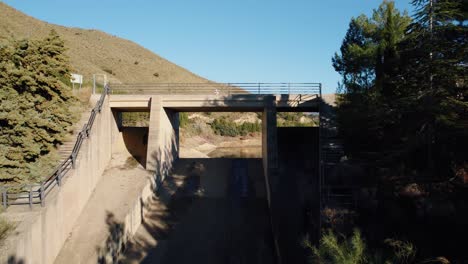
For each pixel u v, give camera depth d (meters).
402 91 18.45
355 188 23.77
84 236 19.41
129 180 25.86
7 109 18.12
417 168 18.17
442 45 16.27
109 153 29.56
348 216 20.52
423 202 17.86
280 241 22.17
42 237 16.41
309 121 80.12
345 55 30.12
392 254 11.85
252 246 22.09
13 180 17.95
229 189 29.23
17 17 78.06
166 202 26.91
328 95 29.08
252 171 32.28
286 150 32.09
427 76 17.05
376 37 29.39
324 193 24.30
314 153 31.73
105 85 29.55
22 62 19.61
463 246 14.25
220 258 20.92
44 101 20.22
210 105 29.61
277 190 25.62
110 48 103.94
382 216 19.16
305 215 24.97
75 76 32.38
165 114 30.70
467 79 15.70
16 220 15.64
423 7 16.77
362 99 21.28
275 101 29.17
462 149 16.03
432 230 15.80
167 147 31.33
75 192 20.62
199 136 68.44
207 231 23.47
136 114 50.03
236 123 79.69
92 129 24.70
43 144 19.89
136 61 99.56
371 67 27.69
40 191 17.02
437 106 15.73
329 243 10.59
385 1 29.67
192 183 30.02
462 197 16.22
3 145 18.22
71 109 24.31
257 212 25.84
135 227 22.94
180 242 22.27
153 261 20.45
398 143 18.72
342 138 23.72
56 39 20.73
